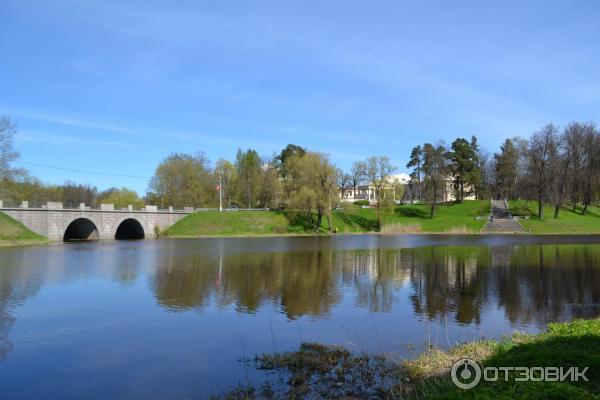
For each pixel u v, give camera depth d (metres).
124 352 16.80
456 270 38.44
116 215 83.06
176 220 94.19
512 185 127.44
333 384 13.09
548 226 98.12
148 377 14.38
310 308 23.81
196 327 20.08
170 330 19.62
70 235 86.38
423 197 143.88
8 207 66.88
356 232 101.12
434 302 25.44
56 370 15.10
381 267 40.34
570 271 37.66
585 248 59.34
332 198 97.06
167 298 26.20
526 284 31.39
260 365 15.20
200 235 89.50
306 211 99.94
